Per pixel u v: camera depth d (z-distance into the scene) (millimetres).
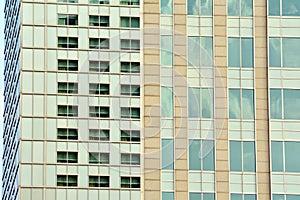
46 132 142375
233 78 139875
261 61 140750
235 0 142500
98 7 147750
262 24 142000
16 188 145000
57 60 145375
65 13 147375
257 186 136375
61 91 144250
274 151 137500
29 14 147000
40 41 146125
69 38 146375
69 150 141750
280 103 139500
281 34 141875
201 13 142000
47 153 141625
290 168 137000
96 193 140375
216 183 136125
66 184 140500
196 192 135750
